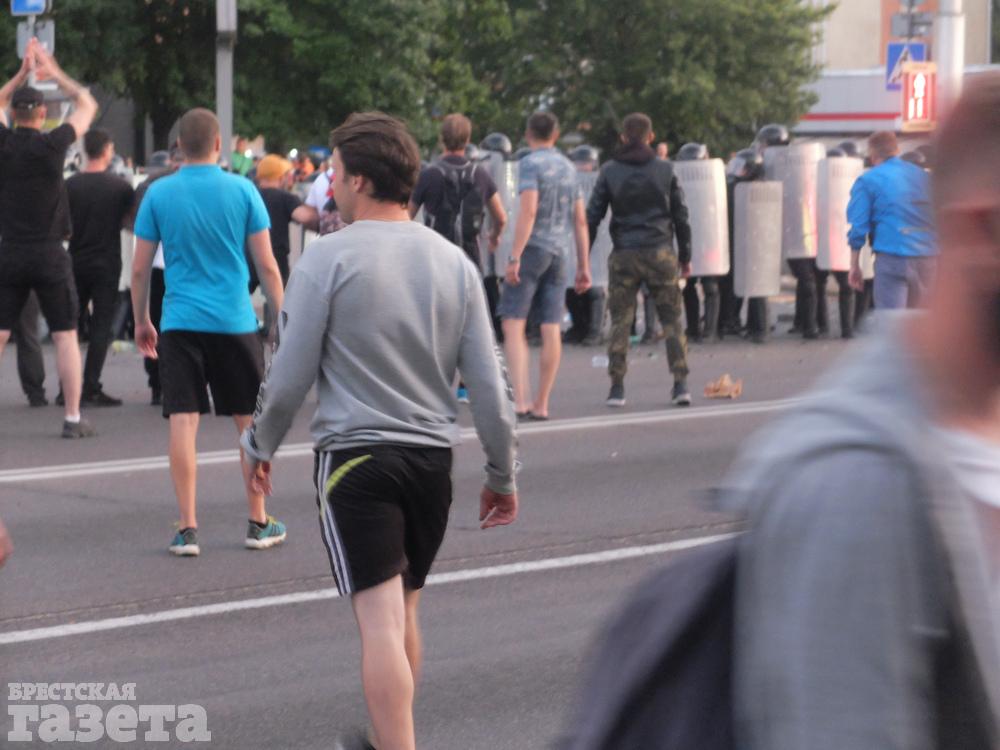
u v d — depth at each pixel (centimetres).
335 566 1412
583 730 551
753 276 5656
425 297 1445
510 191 5459
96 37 9831
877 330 529
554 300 3859
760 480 504
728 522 2738
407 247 1459
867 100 13525
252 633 2058
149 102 10744
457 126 3831
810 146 5738
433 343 1449
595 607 2184
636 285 4062
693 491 3016
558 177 3766
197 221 2323
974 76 514
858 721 469
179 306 2358
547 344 3878
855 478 481
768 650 487
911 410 499
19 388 4516
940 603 475
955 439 507
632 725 536
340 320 1434
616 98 13262
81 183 4084
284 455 3438
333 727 1691
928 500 477
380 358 1430
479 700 1773
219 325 2352
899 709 469
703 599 528
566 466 3288
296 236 5378
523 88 13725
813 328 5850
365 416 1420
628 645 550
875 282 4019
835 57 18112
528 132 3784
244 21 10138
